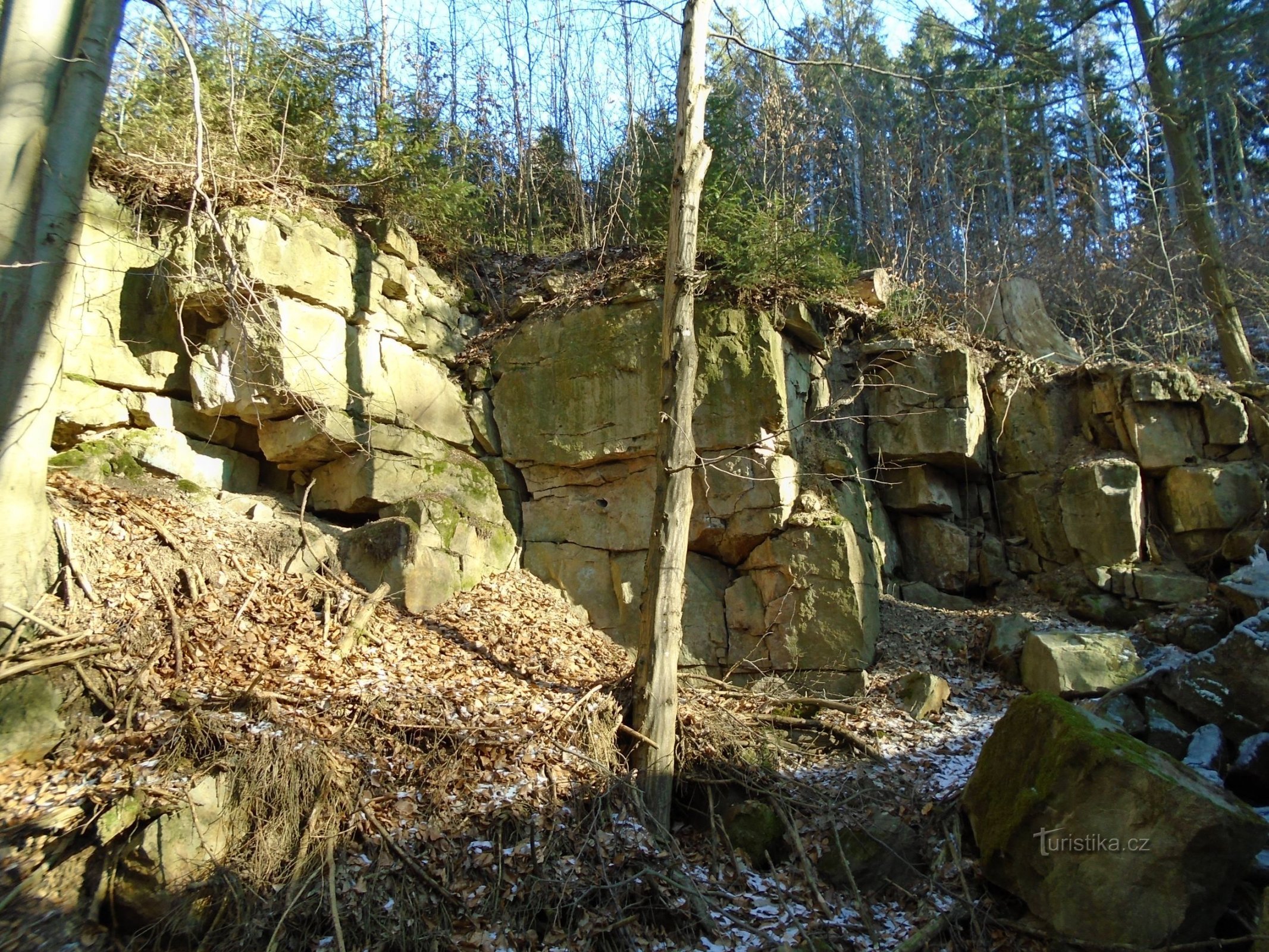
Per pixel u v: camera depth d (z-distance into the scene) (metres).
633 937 5.49
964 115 16.73
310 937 4.95
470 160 15.11
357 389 9.20
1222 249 16.28
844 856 6.29
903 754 7.63
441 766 6.13
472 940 5.12
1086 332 15.27
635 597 9.33
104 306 8.26
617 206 14.36
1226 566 10.34
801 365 10.21
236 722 5.85
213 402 8.56
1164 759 5.64
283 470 9.41
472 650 7.88
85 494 7.30
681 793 7.02
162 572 7.02
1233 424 10.87
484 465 10.33
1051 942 5.48
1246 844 5.10
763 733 7.69
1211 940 4.96
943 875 6.19
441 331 10.59
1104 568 10.44
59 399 6.77
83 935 4.72
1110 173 22.14
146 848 4.94
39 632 5.96
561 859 5.80
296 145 9.73
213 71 9.54
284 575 7.86
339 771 5.75
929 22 13.12
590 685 7.62
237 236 8.39
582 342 10.15
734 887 6.18
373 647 7.39
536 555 9.95
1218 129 22.86
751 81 15.21
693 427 9.55
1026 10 13.37
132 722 5.79
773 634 9.06
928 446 10.67
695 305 9.83
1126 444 11.11
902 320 11.51
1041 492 11.20
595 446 9.83
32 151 5.89
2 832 4.87
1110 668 8.42
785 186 14.32
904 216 18.44
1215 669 7.59
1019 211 22.91
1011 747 6.22
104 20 6.22
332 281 9.16
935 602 10.67
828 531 9.09
